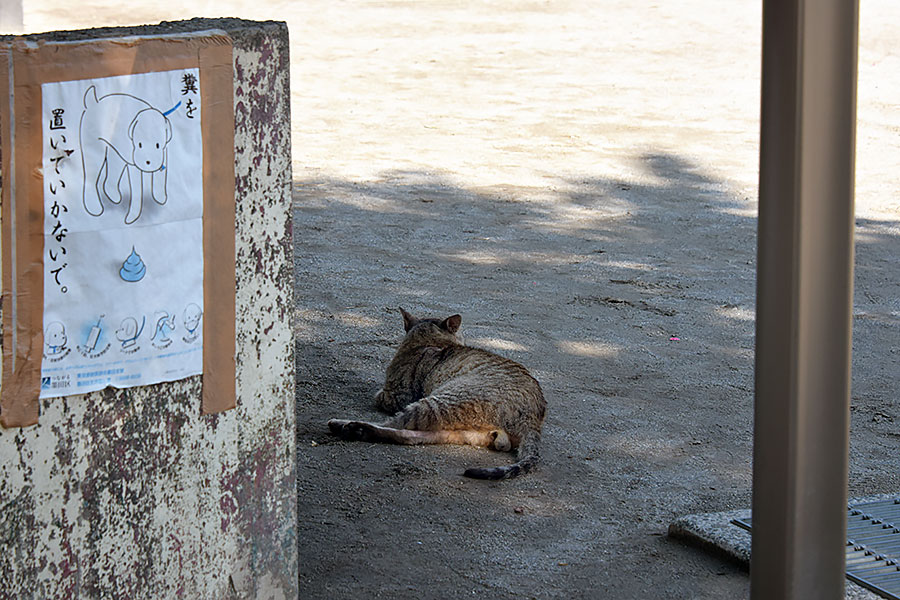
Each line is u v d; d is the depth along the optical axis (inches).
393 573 159.0
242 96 122.0
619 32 865.5
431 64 755.4
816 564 114.3
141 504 121.6
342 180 473.1
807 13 104.1
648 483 196.4
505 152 536.4
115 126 113.0
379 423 223.3
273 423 133.1
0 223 107.1
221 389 126.2
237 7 938.7
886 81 693.3
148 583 123.9
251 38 121.6
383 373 256.5
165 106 116.0
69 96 109.5
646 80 716.7
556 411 231.8
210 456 126.8
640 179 491.2
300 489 186.9
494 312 305.9
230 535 131.2
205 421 125.6
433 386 226.8
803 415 110.8
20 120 107.0
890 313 314.7
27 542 113.1
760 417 114.1
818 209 107.7
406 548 167.0
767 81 107.9
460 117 611.2
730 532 167.9
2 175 106.6
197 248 121.1
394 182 472.4
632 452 211.0
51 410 112.9
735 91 690.2
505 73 732.7
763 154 109.4
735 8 944.9
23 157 107.7
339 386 246.4
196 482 126.1
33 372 110.9
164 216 117.9
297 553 146.5
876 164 516.1
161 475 122.6
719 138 575.2
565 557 165.9
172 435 122.8
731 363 269.3
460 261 359.6
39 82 107.5
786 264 108.8
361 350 270.8
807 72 105.0
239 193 123.7
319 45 810.8
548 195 458.9
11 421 110.0
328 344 273.9
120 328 116.5
